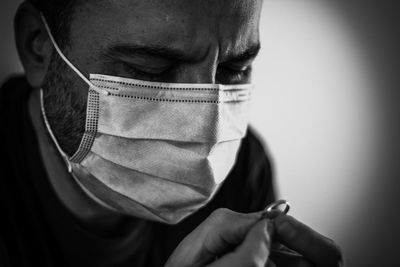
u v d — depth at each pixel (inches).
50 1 50.8
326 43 112.3
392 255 120.5
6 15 89.5
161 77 47.1
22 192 57.4
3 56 90.4
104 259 59.1
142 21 44.5
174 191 49.9
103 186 51.7
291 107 113.7
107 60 47.3
